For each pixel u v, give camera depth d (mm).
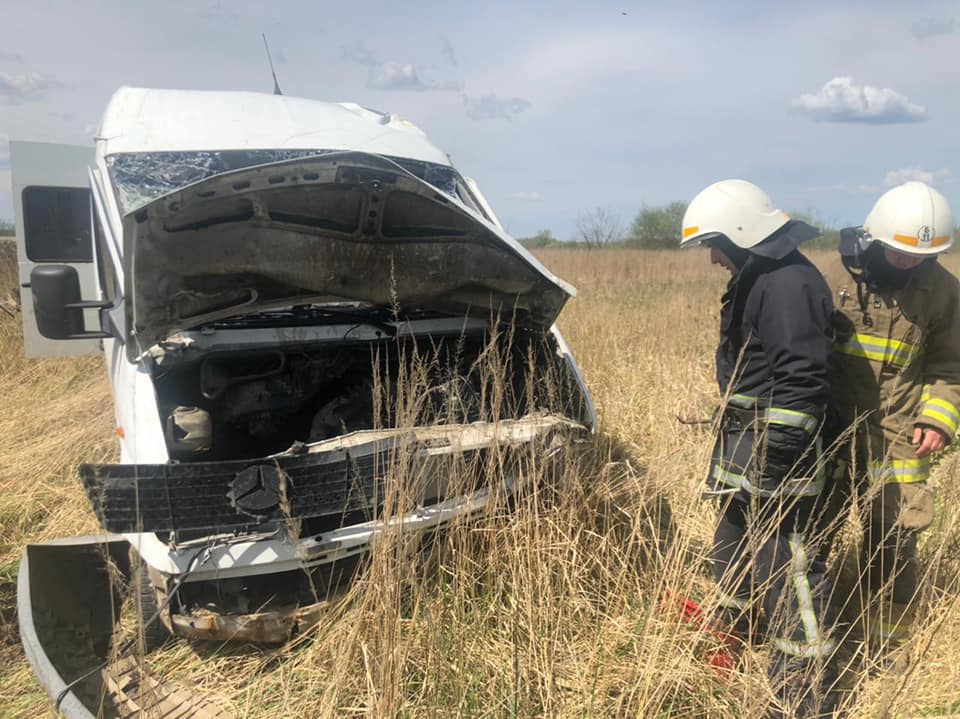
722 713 2365
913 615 2766
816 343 2324
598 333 7648
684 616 2650
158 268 2723
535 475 2842
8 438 5082
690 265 20422
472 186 4469
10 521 3963
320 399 3504
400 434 2691
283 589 2775
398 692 2285
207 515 2428
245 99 4094
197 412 2865
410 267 3070
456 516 2723
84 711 2334
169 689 2594
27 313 4637
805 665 2385
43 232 4570
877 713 2254
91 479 2297
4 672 2828
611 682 2432
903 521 2682
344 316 3576
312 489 2549
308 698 2480
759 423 2467
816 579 2490
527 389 3246
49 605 2777
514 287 3260
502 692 2422
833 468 2682
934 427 2586
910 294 2570
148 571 2656
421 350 3611
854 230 2686
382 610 2467
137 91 4020
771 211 2480
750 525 2414
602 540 2975
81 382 6402
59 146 4535
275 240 2828
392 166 2656
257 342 3217
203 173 3479
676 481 3471
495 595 2771
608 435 4293
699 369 6449
